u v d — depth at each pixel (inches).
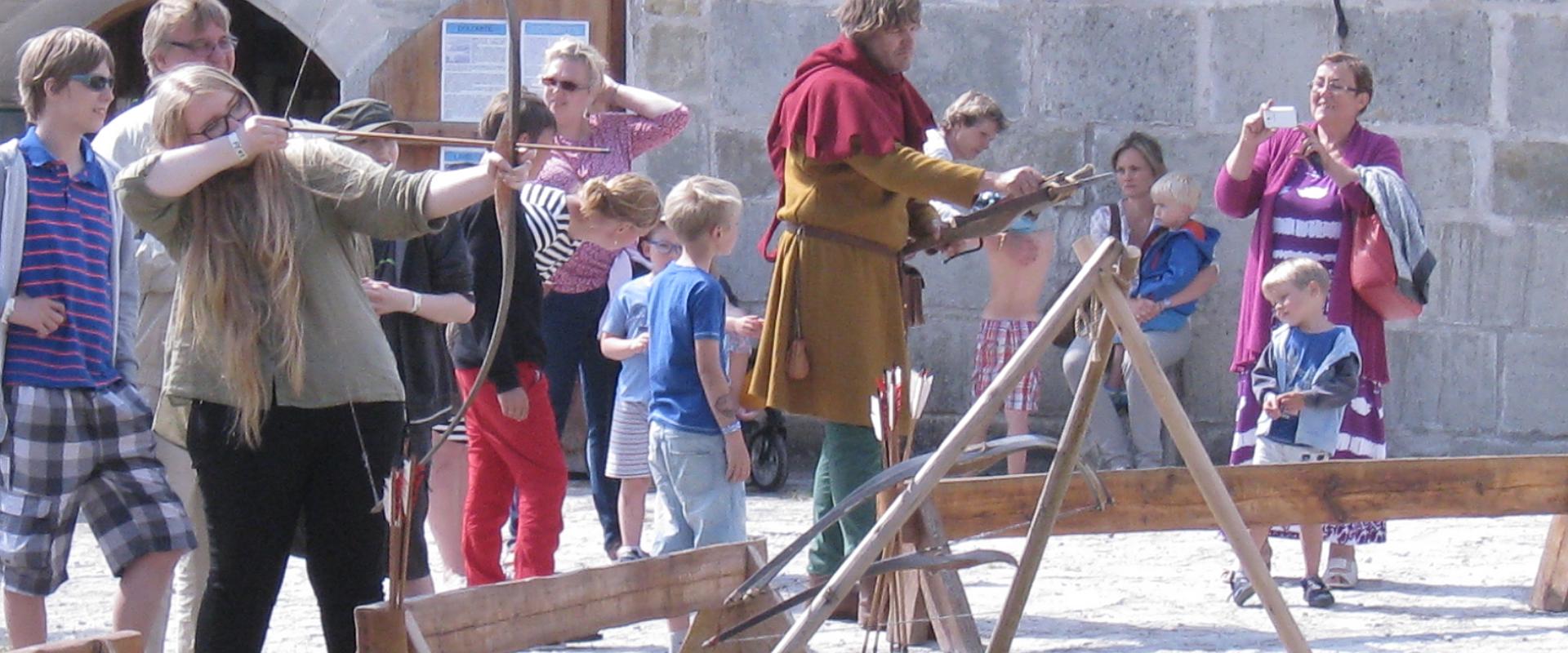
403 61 796.0
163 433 426.0
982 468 427.5
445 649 328.2
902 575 456.1
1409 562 625.0
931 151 611.8
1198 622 526.6
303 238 370.9
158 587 405.4
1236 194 609.9
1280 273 564.7
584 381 629.9
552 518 516.4
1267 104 595.2
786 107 478.0
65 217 410.3
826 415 473.7
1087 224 805.2
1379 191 582.9
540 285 512.7
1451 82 793.6
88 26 946.1
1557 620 532.1
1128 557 631.8
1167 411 315.3
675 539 506.3
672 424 502.6
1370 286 578.6
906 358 483.5
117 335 423.8
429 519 544.7
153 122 375.9
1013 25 807.7
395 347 474.9
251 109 377.4
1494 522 701.9
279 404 369.7
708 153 810.2
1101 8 804.0
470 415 514.9
